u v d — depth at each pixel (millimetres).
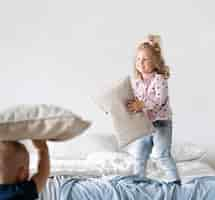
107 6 3332
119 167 2572
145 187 2062
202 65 3336
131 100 2324
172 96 3344
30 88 3336
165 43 3336
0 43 3324
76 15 3336
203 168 2885
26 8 3322
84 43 3346
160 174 2660
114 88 2330
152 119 2471
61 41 3340
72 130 1323
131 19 3340
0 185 1348
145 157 2535
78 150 2984
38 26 3330
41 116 1317
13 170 1354
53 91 3344
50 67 3342
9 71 3330
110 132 3326
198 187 2066
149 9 3334
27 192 1347
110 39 3350
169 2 3326
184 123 3354
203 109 3354
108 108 2307
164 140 2477
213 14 3314
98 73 3352
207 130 3346
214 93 3334
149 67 2518
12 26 3324
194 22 3330
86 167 2553
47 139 1371
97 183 2068
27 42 3332
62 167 2508
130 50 3342
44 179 1402
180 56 3340
